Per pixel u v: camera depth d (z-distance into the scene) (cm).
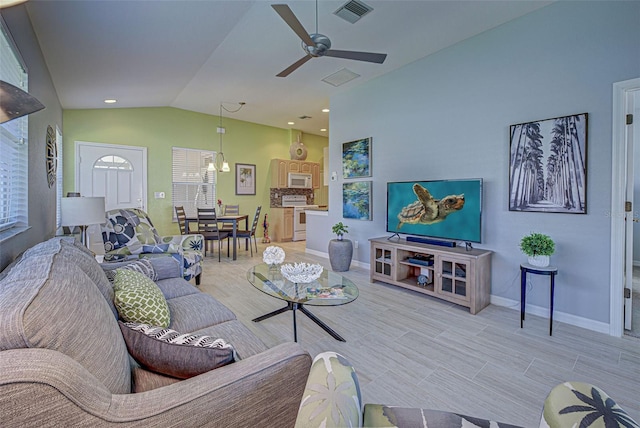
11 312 70
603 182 243
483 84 314
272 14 278
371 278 386
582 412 75
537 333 246
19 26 197
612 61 238
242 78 431
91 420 69
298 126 750
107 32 257
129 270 178
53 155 331
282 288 231
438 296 314
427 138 367
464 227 315
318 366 84
